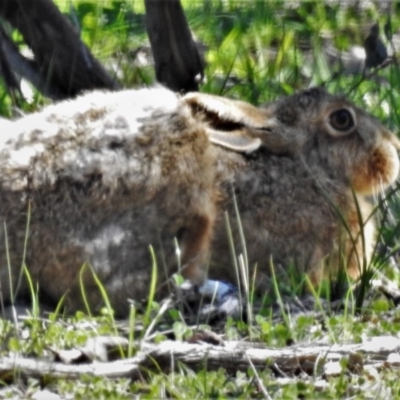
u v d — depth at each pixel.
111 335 10.38
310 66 17.67
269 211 12.25
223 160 12.14
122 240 10.99
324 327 11.07
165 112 11.27
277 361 10.12
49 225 10.87
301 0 19.94
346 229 11.93
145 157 11.05
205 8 19.61
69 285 10.97
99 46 17.67
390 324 10.79
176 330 10.46
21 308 10.93
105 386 9.61
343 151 12.87
